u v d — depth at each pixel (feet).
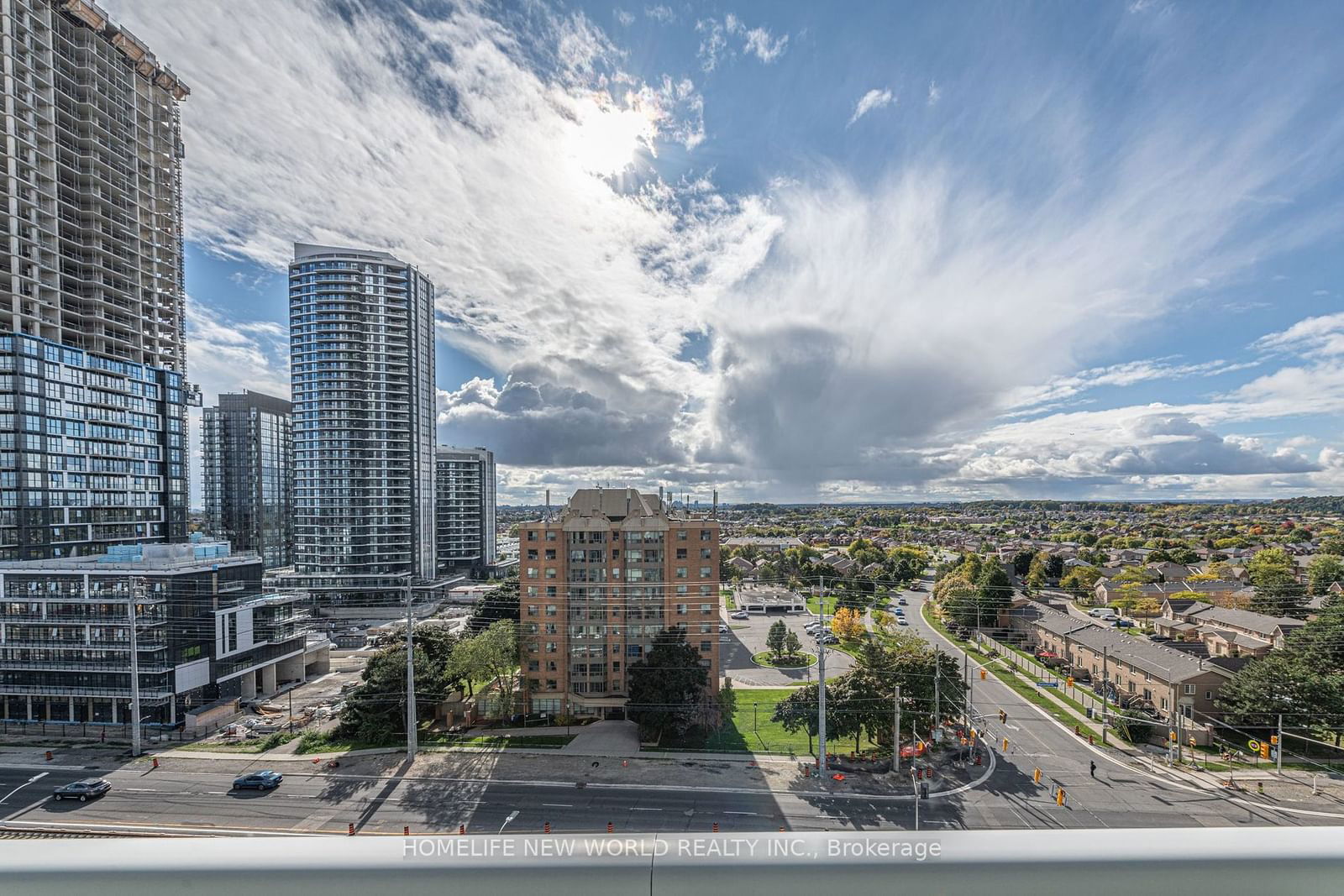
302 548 335.67
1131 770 123.54
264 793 117.19
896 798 113.09
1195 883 8.50
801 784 119.03
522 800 113.39
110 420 222.89
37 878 8.48
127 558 173.17
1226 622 216.54
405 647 157.38
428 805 111.65
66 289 226.79
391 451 344.08
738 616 309.63
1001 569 267.18
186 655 161.99
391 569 339.77
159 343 256.32
